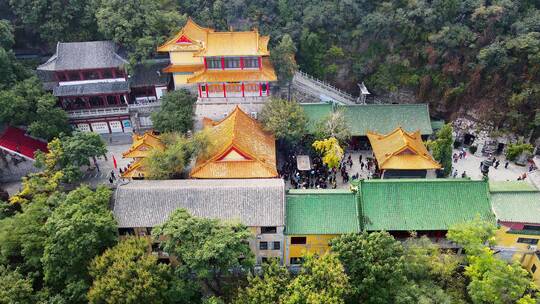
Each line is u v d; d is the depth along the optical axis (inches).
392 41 2974.9
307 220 1697.8
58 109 2421.3
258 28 3041.3
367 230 1686.8
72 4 2758.4
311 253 1627.7
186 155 2070.6
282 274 1467.8
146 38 2630.4
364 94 2942.9
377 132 2492.6
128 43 2652.6
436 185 1772.9
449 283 1585.9
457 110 2797.7
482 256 1472.7
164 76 2726.4
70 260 1455.5
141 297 1364.4
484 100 2699.3
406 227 1699.1
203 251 1369.3
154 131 2659.9
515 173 2341.3
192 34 2613.2
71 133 2506.2
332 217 1705.2
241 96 2513.5
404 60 2928.2
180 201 1685.5
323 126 2305.6
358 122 2519.7
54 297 1434.5
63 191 2060.8
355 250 1469.0
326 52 3065.9
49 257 1460.4
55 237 1461.6
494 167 2389.3
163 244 1569.9
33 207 1652.3
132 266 1391.5
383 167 2100.1
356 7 2987.2
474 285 1454.2
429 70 2864.2
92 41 2896.2
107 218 1526.8
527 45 2492.6
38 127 2297.0
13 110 2263.8
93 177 2284.7
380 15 2923.2
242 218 1643.7
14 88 2333.9
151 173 1955.0
